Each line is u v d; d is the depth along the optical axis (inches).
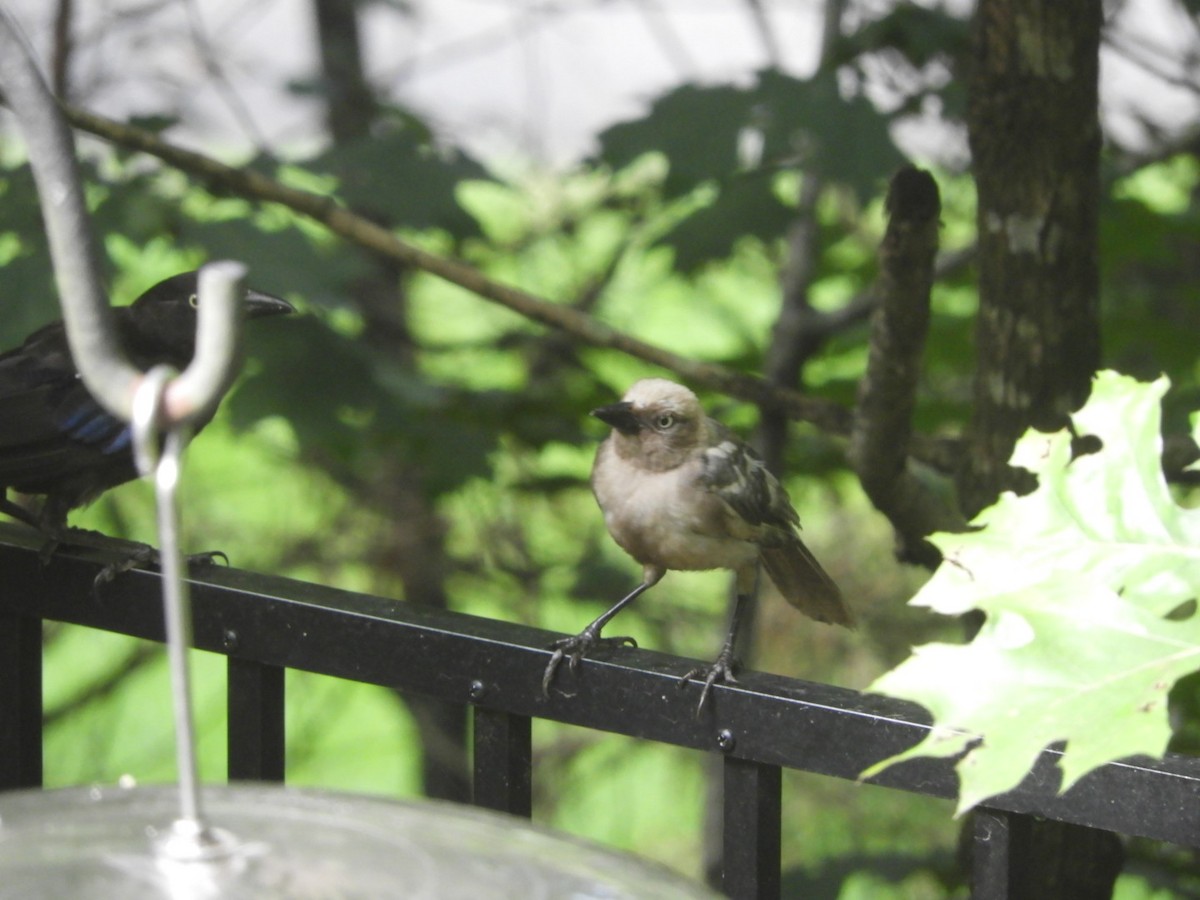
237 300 89.3
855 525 526.6
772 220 363.3
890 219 228.4
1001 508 124.9
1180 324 410.9
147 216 342.3
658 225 438.3
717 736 161.6
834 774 155.6
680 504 246.1
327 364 365.7
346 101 464.1
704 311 514.0
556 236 476.4
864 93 337.7
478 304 493.7
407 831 95.6
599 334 302.4
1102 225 393.1
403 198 380.2
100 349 93.7
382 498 530.0
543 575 541.0
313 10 494.3
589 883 91.0
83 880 86.7
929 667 114.2
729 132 337.7
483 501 521.7
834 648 520.1
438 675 176.1
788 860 526.6
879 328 238.7
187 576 195.9
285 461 510.3
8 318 319.9
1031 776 142.8
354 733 702.5
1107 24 346.0
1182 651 111.5
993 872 147.9
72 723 605.3
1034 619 116.3
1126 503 121.7
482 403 426.0
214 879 86.6
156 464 94.3
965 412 426.6
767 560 268.8
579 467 520.1
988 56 241.9
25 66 95.1
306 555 539.5
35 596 203.9
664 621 556.1
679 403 246.7
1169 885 331.3
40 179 94.6
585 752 613.3
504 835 96.9
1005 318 249.4
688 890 93.9
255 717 188.2
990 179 247.4
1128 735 103.8
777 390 299.0
